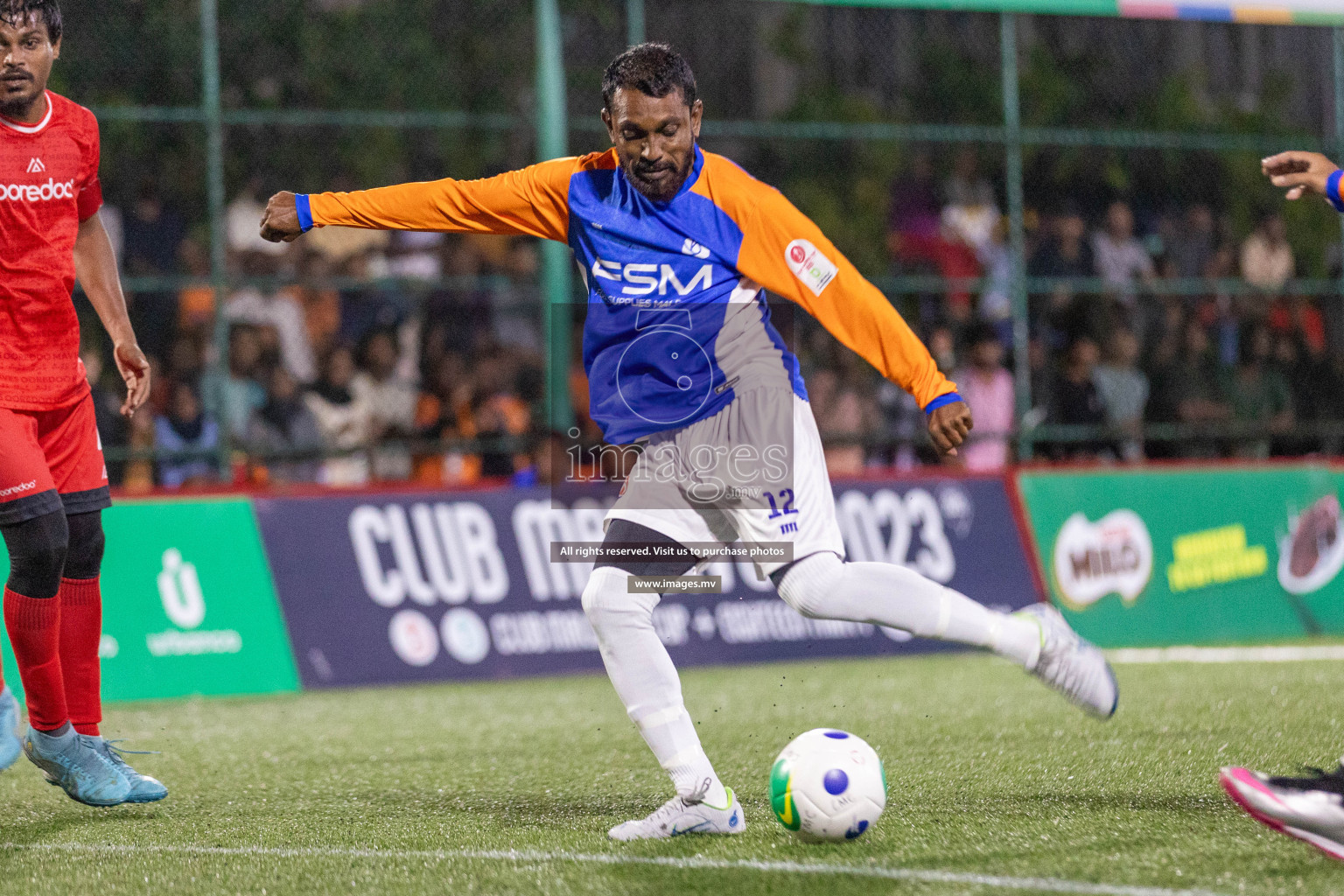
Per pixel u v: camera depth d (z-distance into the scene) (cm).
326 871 645
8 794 889
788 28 2434
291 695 1494
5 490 743
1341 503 1902
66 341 790
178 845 710
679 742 685
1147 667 1493
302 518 1576
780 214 677
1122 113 2464
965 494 1783
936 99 2428
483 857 661
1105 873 589
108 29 2077
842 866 616
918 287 1847
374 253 2073
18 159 758
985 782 825
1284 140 1941
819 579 673
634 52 667
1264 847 630
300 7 2202
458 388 1983
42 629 761
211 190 1658
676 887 593
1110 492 1830
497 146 2314
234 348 1888
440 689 1516
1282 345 2209
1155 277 2222
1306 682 1312
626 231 694
